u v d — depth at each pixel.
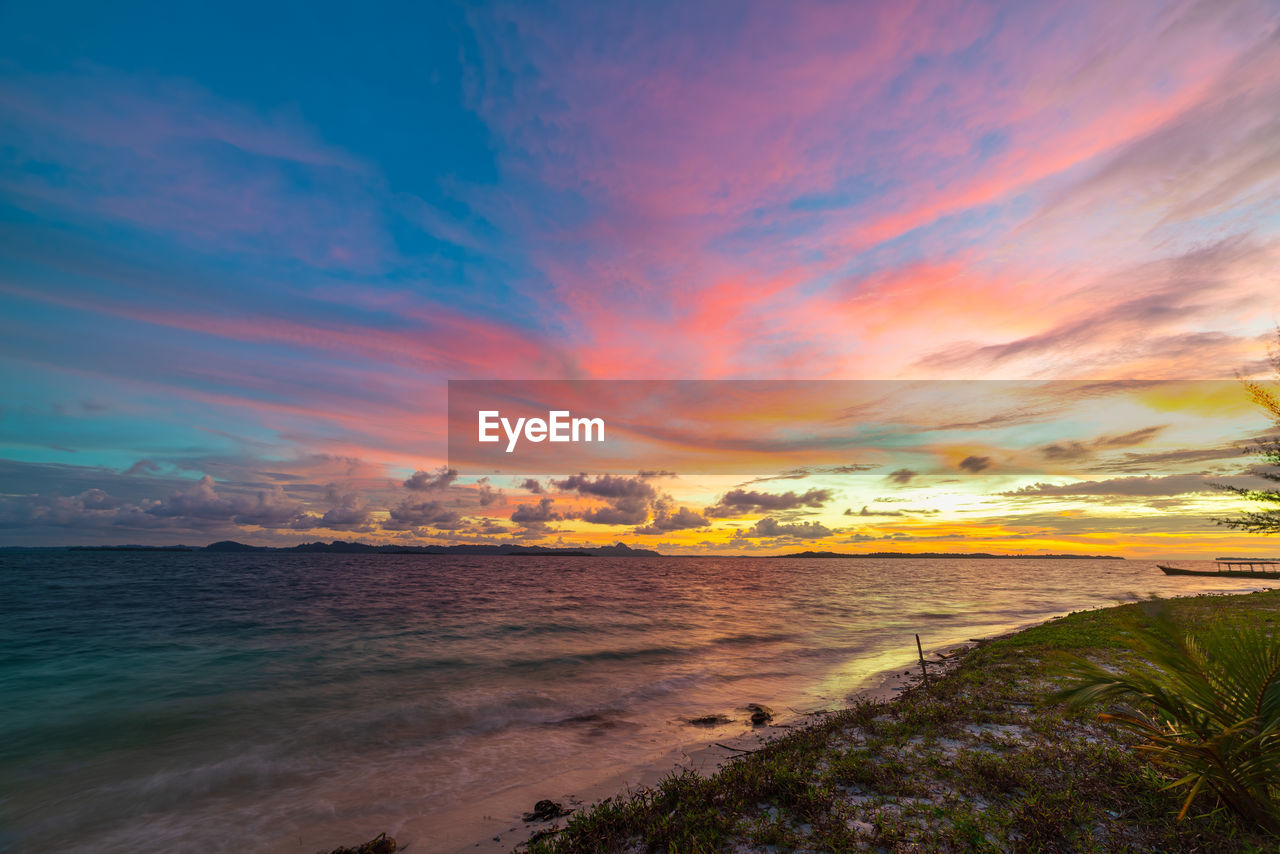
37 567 100.94
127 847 7.71
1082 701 5.61
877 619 35.66
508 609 39.75
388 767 10.50
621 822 6.62
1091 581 94.56
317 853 7.35
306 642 24.83
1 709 14.61
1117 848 4.96
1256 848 4.60
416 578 84.75
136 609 37.69
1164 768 6.36
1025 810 5.96
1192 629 5.41
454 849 7.24
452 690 16.48
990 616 37.72
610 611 39.06
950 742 8.96
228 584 62.81
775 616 37.03
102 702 15.22
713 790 7.22
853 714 11.19
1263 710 4.77
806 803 6.57
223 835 7.93
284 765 10.64
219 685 17.08
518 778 9.84
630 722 13.34
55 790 9.57
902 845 5.50
